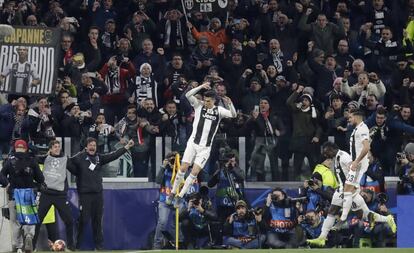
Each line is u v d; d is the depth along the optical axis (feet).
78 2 251.39
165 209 206.39
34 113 210.38
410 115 223.51
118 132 214.48
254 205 213.87
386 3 262.26
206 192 207.62
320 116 222.28
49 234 199.62
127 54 240.73
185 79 233.96
